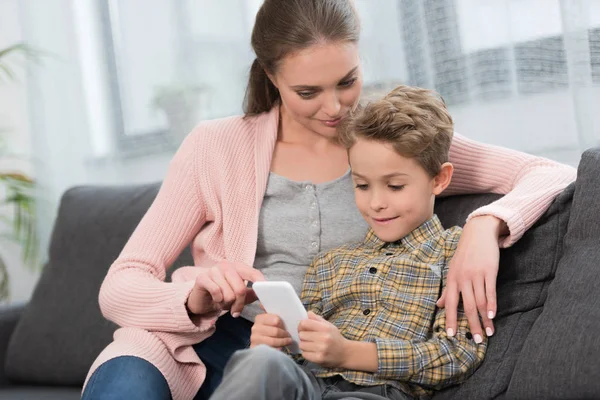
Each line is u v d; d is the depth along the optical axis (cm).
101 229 241
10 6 335
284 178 177
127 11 315
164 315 161
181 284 164
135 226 235
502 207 160
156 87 313
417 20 245
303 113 167
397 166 156
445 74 241
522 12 223
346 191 176
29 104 332
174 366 162
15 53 335
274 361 129
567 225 163
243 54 298
